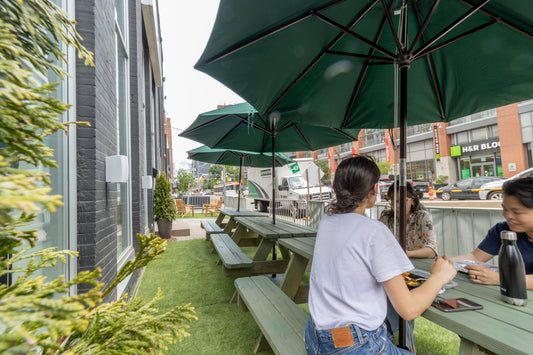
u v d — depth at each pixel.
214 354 2.39
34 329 0.58
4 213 0.44
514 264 1.36
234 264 3.37
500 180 14.48
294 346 1.59
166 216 8.69
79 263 2.33
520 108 20.05
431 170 28.61
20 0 0.68
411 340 1.77
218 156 7.98
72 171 2.28
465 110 2.60
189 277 4.54
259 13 1.69
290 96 2.61
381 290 1.16
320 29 2.09
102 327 0.86
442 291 1.52
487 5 1.87
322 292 1.20
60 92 2.14
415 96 2.75
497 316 1.23
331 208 1.34
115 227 3.13
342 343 1.09
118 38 5.02
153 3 8.58
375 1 1.98
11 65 0.56
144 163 7.71
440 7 2.03
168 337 0.90
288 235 4.04
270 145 5.70
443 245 4.54
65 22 0.87
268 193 17.97
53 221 2.06
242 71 2.13
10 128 0.60
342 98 2.76
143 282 4.28
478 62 2.29
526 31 1.95
